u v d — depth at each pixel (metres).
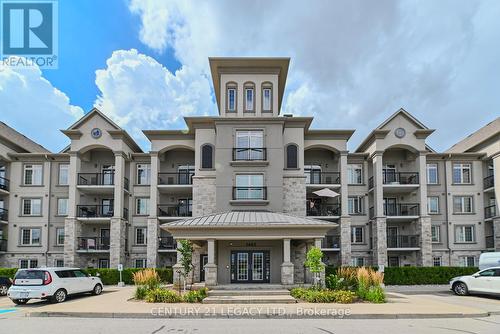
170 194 35.62
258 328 12.24
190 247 22.30
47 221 34.84
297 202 29.58
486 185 35.38
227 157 28.70
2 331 11.85
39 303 19.17
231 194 28.27
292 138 30.55
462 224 35.28
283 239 23.22
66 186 35.34
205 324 13.02
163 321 13.70
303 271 26.11
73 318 14.47
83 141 33.75
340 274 21.55
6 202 35.12
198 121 30.67
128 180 35.41
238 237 22.77
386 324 13.13
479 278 22.06
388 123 34.41
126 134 33.97
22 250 34.53
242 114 29.81
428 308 16.03
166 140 33.59
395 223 35.72
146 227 35.19
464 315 14.84
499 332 11.85
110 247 32.56
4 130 36.59
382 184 33.72
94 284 21.97
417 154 34.41
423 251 33.00
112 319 14.22
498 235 33.41
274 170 28.61
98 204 35.28
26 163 35.66
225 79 30.28
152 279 20.27
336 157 34.44
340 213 32.78
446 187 35.66
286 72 31.09
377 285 18.72
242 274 24.75
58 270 19.81
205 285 22.22
